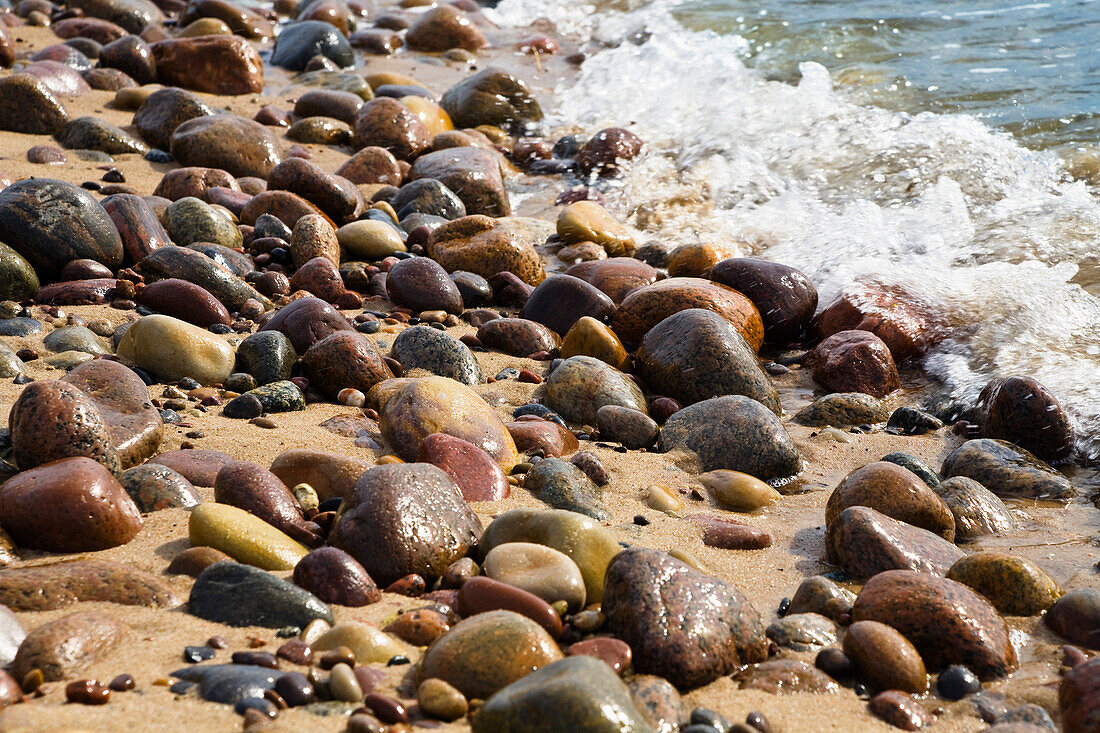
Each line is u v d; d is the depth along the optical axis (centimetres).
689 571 264
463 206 714
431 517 295
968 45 954
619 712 198
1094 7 1009
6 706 209
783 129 836
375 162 757
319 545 304
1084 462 418
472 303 571
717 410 417
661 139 869
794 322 550
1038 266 573
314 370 440
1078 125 754
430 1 1389
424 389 389
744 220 705
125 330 461
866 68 935
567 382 444
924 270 585
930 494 343
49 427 313
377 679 229
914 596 273
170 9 1333
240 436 379
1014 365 488
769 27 1087
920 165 727
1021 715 240
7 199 514
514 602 254
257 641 243
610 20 1259
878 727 235
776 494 382
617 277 587
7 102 749
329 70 1023
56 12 1162
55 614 251
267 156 745
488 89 935
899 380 508
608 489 373
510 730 199
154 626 248
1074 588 311
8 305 474
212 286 516
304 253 579
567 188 800
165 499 315
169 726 204
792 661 254
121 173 692
